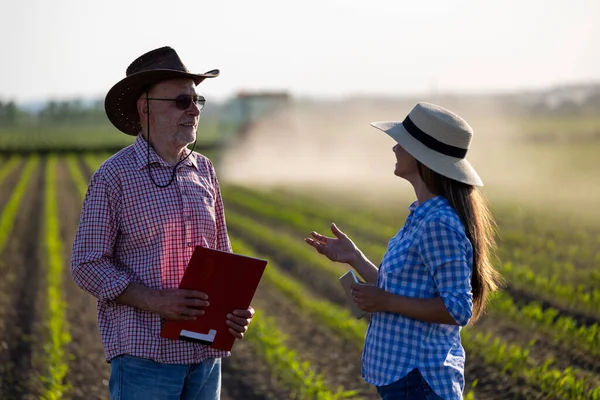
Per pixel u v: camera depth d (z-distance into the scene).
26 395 8.41
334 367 9.57
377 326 4.45
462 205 4.32
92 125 157.25
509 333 10.55
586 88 119.75
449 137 4.33
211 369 4.77
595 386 8.15
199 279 4.36
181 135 4.62
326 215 25.67
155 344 4.46
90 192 4.50
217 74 4.75
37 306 12.85
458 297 4.12
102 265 4.41
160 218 4.52
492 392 8.36
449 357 4.37
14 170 51.47
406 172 4.50
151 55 4.61
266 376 9.24
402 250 4.35
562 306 12.02
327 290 14.58
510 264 14.04
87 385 8.80
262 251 19.31
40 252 18.83
